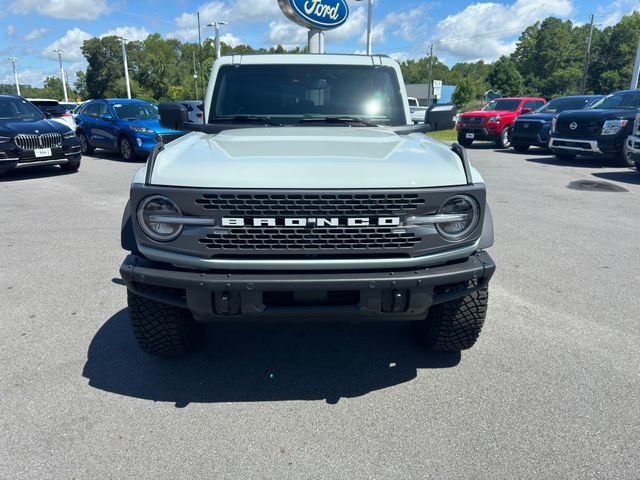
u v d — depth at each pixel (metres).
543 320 3.78
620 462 2.29
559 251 5.48
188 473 2.25
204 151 2.75
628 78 93.62
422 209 2.46
